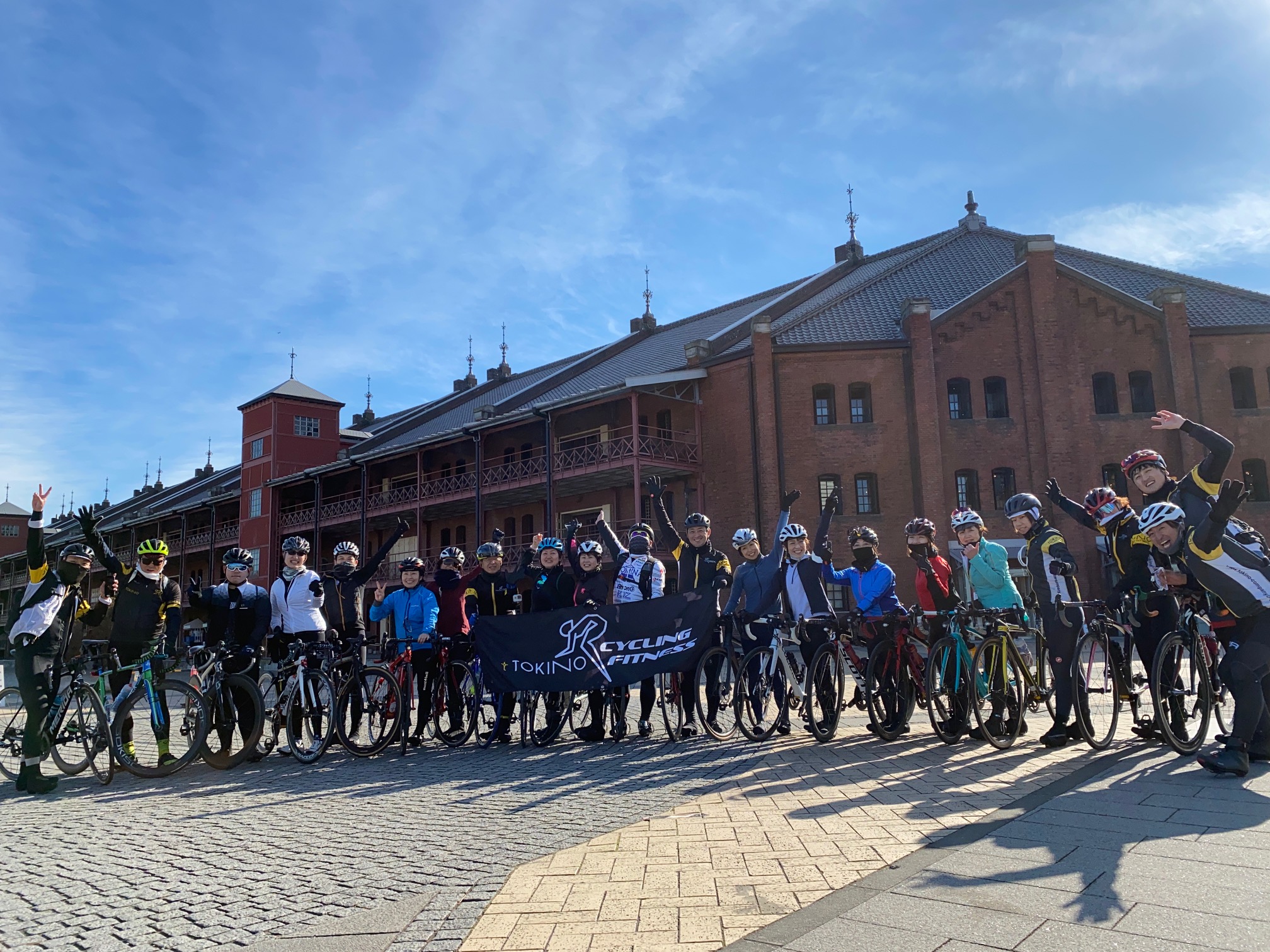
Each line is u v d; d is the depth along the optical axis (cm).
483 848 485
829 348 3002
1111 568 2836
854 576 869
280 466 4750
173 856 501
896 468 2938
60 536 7119
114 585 862
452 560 1002
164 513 5491
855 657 844
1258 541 590
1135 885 350
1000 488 2959
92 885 448
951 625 776
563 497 3638
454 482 3753
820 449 2967
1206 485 646
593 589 938
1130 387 3019
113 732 774
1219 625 650
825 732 816
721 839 472
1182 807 476
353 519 4188
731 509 3061
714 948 318
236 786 732
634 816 545
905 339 3005
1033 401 2977
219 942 358
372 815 590
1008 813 486
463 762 818
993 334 3022
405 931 358
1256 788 518
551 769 752
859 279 3919
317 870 457
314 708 857
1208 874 359
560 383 4228
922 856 412
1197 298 3183
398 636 951
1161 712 644
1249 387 3000
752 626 877
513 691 920
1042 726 860
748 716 857
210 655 838
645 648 888
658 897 379
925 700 775
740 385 3089
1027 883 361
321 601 915
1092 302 3022
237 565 855
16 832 584
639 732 940
